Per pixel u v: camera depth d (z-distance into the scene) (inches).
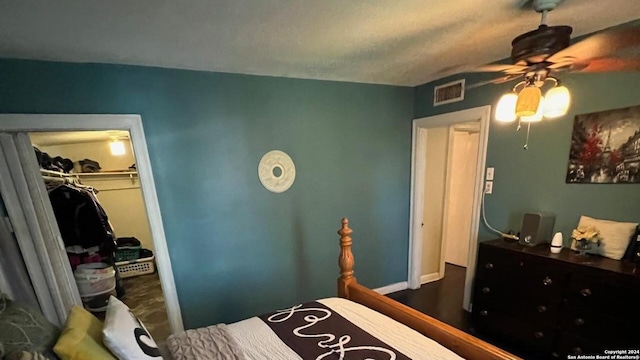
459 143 162.4
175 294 92.7
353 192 123.4
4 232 73.5
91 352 40.1
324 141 114.1
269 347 55.1
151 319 118.8
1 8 48.1
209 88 92.3
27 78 71.6
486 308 96.9
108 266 129.1
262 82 100.3
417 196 136.6
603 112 76.8
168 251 91.0
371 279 134.3
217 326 64.2
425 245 146.4
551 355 81.0
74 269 121.4
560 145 86.4
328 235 119.8
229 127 96.3
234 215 100.0
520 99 56.4
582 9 62.6
